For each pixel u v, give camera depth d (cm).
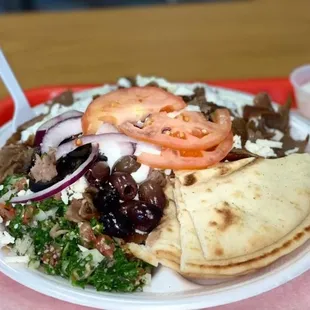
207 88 36
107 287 25
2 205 28
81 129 30
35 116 35
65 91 37
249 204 27
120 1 77
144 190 27
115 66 47
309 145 34
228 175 28
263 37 51
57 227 27
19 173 30
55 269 26
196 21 54
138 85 36
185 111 30
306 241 26
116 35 52
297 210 27
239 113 34
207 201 27
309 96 39
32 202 28
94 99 32
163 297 24
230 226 25
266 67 47
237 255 25
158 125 29
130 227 27
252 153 30
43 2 78
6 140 34
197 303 24
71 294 24
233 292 24
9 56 49
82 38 52
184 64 47
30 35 52
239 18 54
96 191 28
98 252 26
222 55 49
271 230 25
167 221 27
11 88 35
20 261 26
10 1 73
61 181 27
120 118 29
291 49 49
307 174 29
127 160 28
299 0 57
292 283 26
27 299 26
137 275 25
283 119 34
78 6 77
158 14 55
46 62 48
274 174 28
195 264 24
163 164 28
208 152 29
